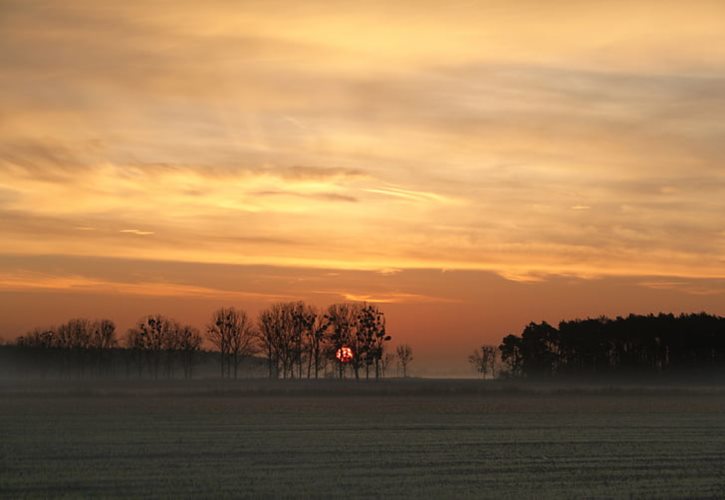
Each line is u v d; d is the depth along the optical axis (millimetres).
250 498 22422
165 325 169000
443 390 90812
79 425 45500
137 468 28141
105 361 173750
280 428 43844
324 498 22438
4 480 25547
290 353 150625
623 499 22719
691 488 24578
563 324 161500
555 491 23797
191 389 93938
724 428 45406
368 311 147875
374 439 38031
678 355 150875
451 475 26688
